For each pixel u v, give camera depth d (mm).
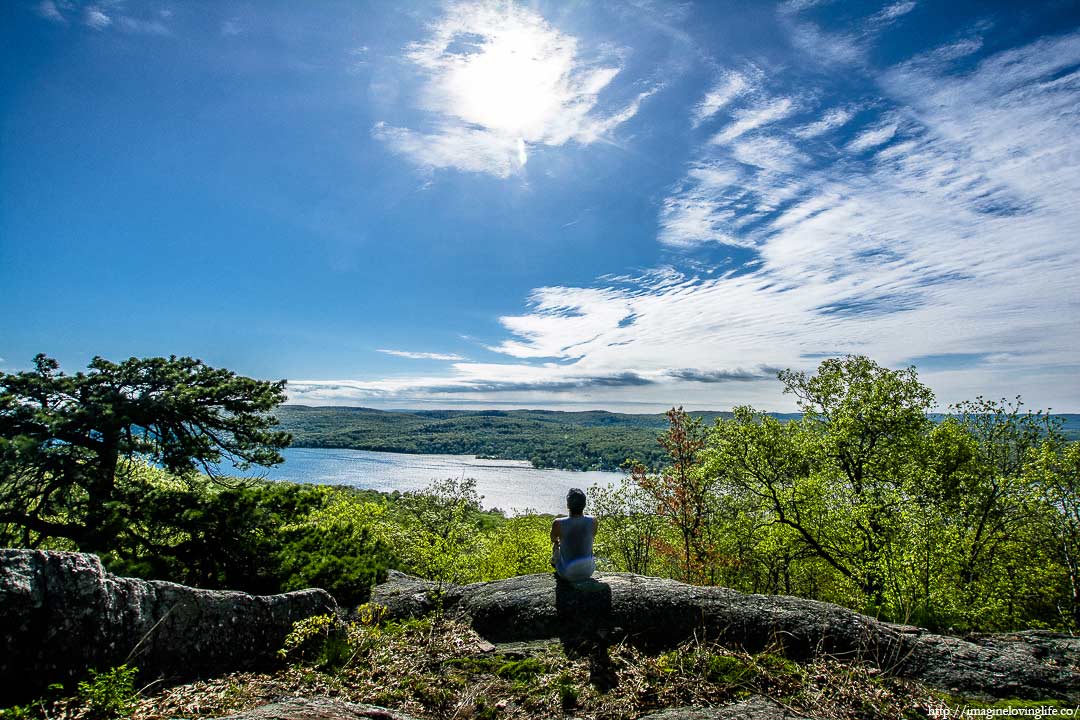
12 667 4098
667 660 5352
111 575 4863
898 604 13086
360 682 5332
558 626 6254
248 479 15555
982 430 19359
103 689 4223
